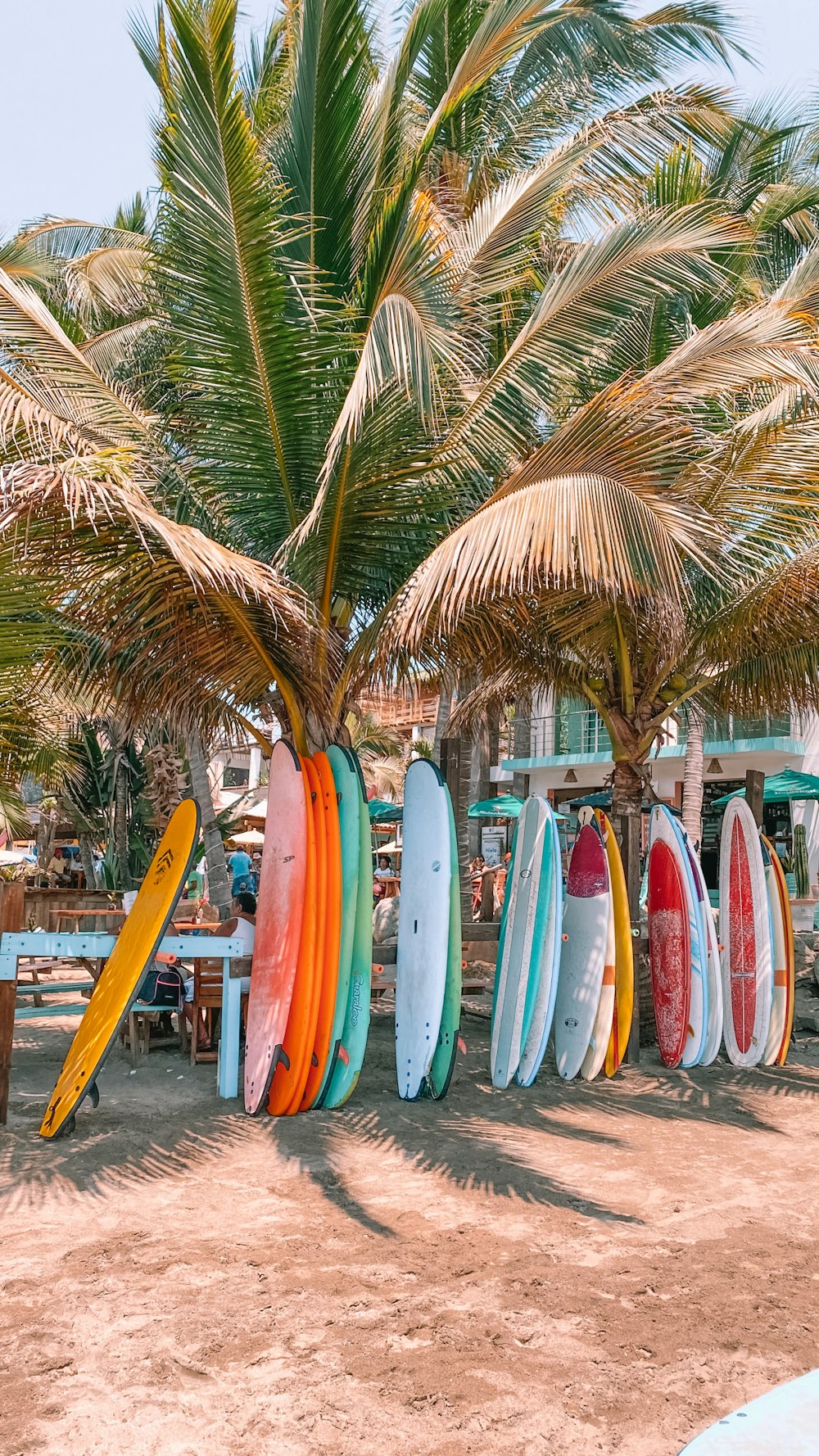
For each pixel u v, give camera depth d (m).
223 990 5.64
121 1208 3.82
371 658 6.50
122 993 4.89
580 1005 6.39
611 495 5.29
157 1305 2.97
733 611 8.11
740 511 7.23
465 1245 3.51
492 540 5.30
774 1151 4.87
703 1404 2.47
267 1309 2.96
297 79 6.93
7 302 6.07
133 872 13.48
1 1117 4.95
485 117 10.88
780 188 11.94
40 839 16.55
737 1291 3.16
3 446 5.05
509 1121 5.26
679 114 10.45
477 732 14.33
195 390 6.69
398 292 6.04
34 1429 2.31
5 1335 2.77
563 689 9.47
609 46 11.08
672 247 6.38
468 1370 2.62
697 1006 6.63
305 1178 4.23
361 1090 5.88
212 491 6.86
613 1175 4.38
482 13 9.93
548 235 9.25
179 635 6.30
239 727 8.01
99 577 5.72
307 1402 2.45
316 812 5.58
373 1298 3.05
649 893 7.15
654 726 9.20
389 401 5.98
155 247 6.41
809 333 5.98
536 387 6.57
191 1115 5.19
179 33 5.10
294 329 5.94
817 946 11.80
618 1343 2.79
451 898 5.89
